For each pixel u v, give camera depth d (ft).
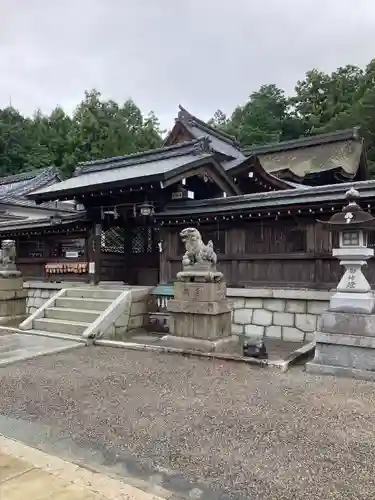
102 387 19.36
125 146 148.25
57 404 17.08
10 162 150.51
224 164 53.62
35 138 160.25
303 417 15.39
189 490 10.57
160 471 11.56
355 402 17.01
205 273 26.81
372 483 10.84
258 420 15.15
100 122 160.25
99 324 31.24
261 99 170.30
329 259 30.42
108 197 40.98
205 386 19.42
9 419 15.49
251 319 33.06
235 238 34.63
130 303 34.32
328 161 78.07
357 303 21.47
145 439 13.62
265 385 19.48
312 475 11.26
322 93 158.61
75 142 151.53
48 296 46.21
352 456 12.34
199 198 42.83
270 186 51.72
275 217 32.19
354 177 78.59
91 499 10.03
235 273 34.50
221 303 26.91
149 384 19.81
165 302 35.60
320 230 30.83
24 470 11.49
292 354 24.90
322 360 21.85
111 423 14.98
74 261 46.32
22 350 27.17
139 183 34.96
